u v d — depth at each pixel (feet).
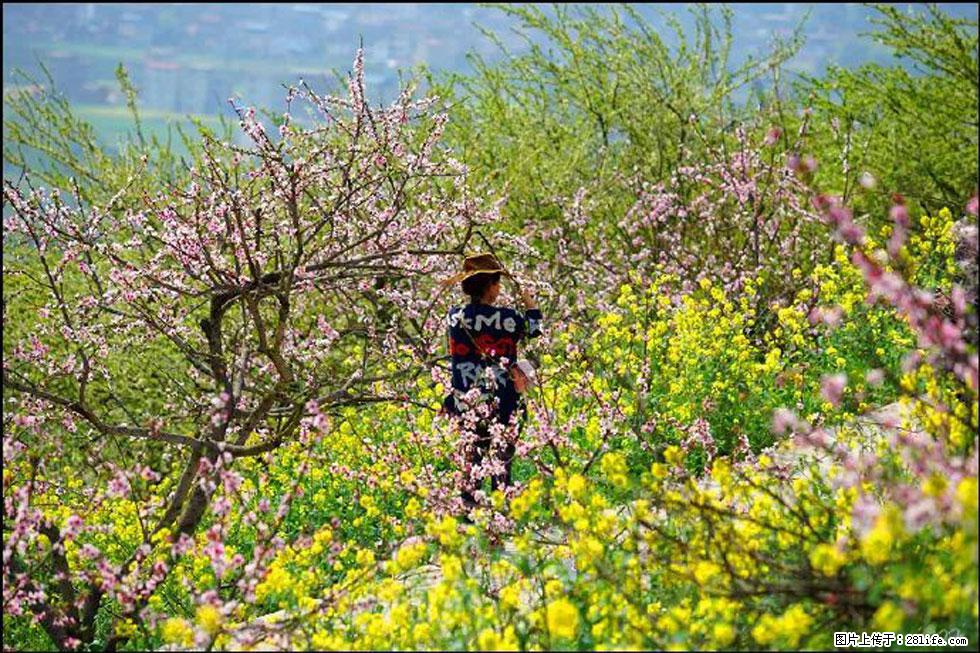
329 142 46.01
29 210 41.04
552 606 24.43
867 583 23.62
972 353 25.77
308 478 42.32
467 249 50.75
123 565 32.73
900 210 24.70
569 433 39.29
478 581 31.30
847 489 27.99
